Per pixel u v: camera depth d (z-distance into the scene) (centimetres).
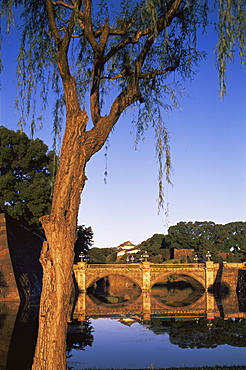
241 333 2853
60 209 804
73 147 823
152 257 11762
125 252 13738
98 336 2698
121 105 898
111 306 4875
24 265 4469
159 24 871
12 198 4216
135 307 4778
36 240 5378
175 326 3189
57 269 790
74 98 848
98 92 918
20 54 967
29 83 967
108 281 10181
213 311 4375
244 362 1934
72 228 812
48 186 4441
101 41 912
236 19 712
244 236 11544
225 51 706
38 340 788
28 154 4506
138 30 959
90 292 7638
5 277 3978
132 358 2020
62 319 787
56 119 973
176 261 10594
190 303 5356
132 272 7406
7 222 4275
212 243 11400
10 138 4462
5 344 2066
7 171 4528
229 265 7750
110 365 1836
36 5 975
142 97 993
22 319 2933
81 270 6981
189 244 11581
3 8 896
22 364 1658
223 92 723
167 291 7900
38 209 4300
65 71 849
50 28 881
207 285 7725
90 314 4006
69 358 2011
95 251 12762
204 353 2169
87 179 865
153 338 2631
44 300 791
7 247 4053
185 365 1845
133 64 994
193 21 948
